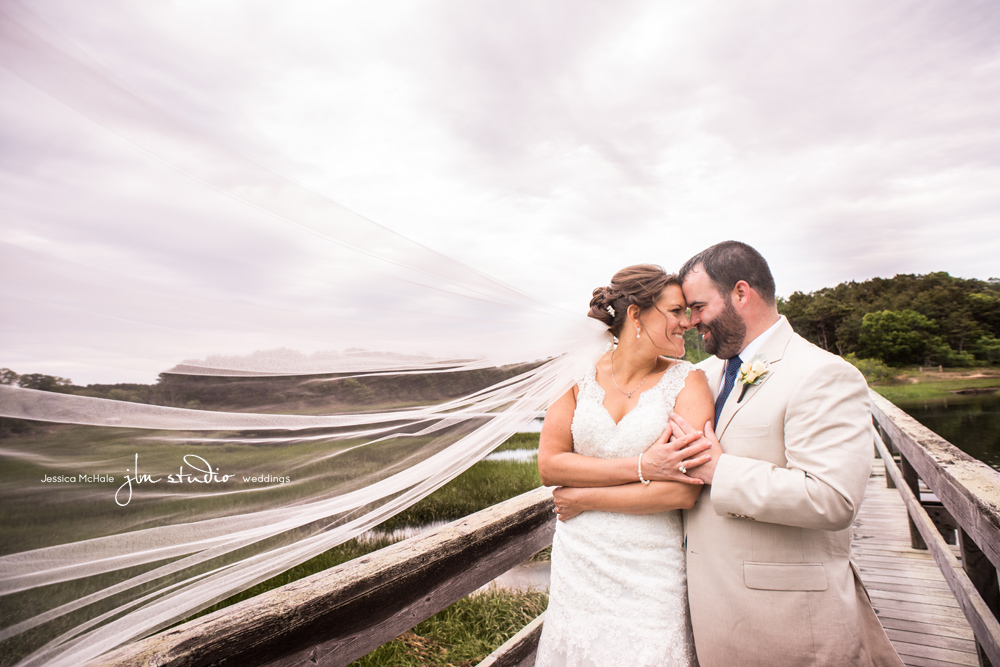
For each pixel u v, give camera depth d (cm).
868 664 147
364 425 125
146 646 109
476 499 665
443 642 386
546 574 529
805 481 141
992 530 171
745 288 168
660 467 161
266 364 107
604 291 183
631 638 162
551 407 187
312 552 115
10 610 78
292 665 127
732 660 152
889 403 575
